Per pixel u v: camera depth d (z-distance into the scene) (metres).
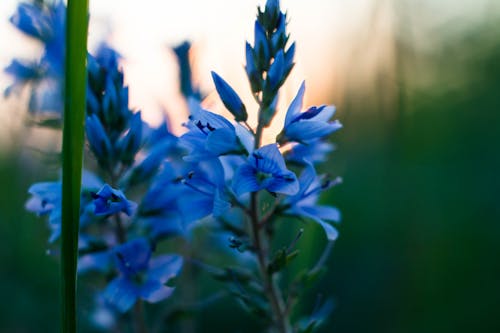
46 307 0.27
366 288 0.28
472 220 0.31
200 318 0.27
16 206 0.27
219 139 0.16
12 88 0.20
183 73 0.21
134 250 0.18
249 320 0.27
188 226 0.18
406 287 0.27
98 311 0.21
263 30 0.17
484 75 0.44
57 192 0.17
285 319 0.18
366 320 0.27
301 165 0.18
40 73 0.20
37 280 0.27
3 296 0.27
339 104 0.30
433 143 0.35
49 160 0.20
